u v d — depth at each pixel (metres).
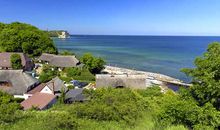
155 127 18.73
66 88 57.34
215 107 20.11
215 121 18.59
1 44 112.00
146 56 156.25
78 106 21.95
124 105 21.14
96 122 19.56
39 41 112.56
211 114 18.62
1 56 85.38
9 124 18.73
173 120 19.14
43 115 21.20
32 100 44.47
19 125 18.50
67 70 83.50
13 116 19.89
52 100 46.66
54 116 19.64
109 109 20.67
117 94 24.61
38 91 54.47
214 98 19.69
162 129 18.41
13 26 131.25
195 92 20.84
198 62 21.09
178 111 19.09
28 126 18.27
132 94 25.09
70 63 88.62
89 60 85.81
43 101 44.03
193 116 18.88
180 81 83.31
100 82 61.12
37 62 101.19
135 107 21.19
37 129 17.64
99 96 26.78
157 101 25.39
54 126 17.91
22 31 116.25
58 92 55.69
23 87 54.00
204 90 19.95
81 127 18.33
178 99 21.36
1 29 133.25
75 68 82.81
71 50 186.75
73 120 18.86
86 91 33.00
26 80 55.75
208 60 20.72
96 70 86.88
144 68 111.38
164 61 133.25
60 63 89.12
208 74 19.70
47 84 54.75
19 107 32.97
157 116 19.88
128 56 155.88
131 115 20.00
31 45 110.81
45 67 84.44
